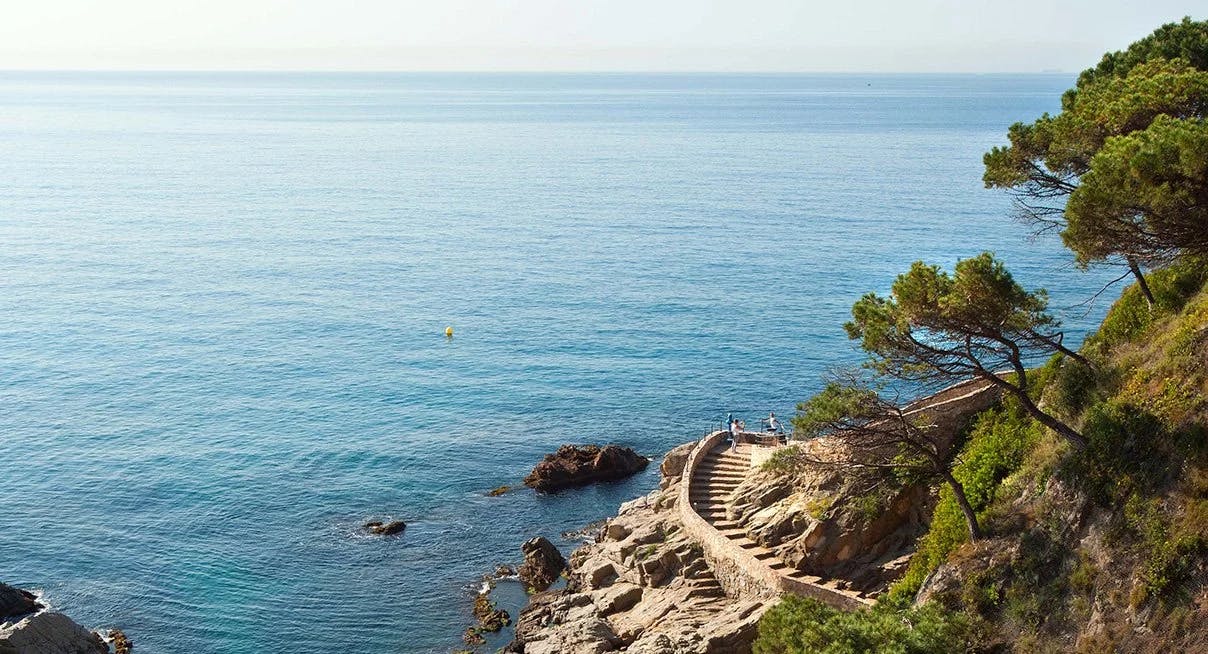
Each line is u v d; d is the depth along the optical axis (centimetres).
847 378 4741
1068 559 3106
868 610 3416
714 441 5653
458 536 5994
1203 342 3195
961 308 3350
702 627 4150
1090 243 3300
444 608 5178
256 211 18225
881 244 14238
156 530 6078
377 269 13362
